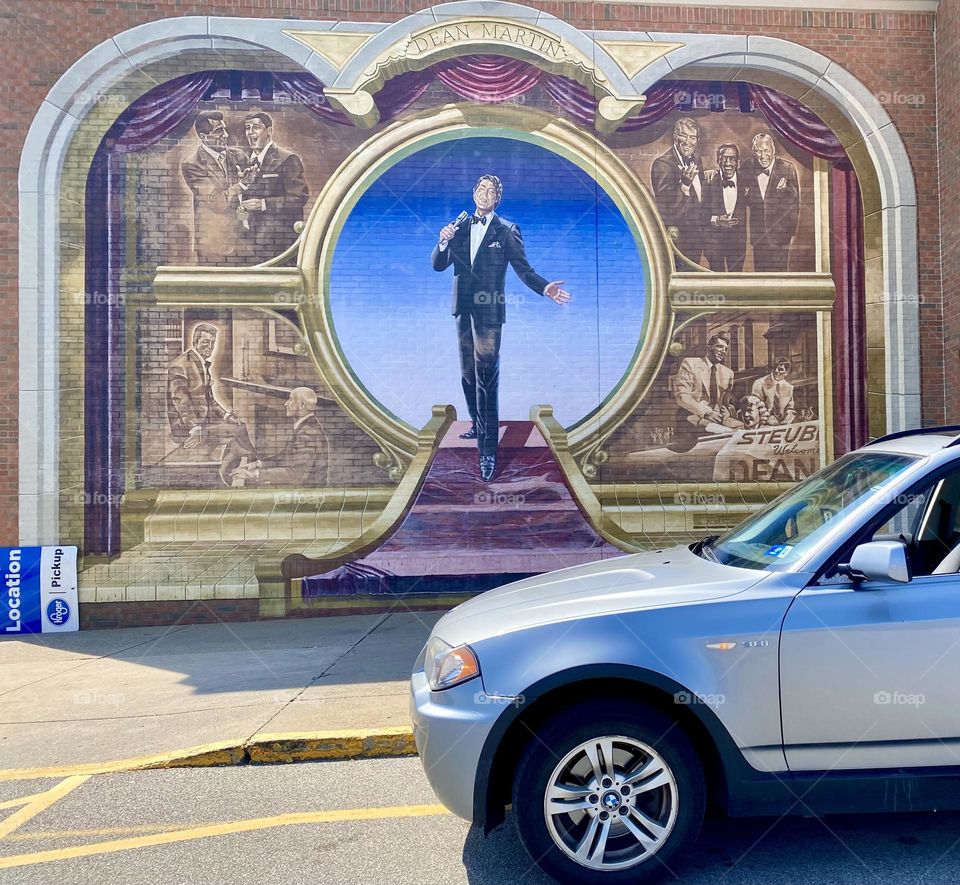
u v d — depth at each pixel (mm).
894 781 2689
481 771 2699
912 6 8227
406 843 3229
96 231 7715
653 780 2691
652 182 8109
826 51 8188
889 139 8227
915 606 2721
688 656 2695
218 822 3463
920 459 3010
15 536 7523
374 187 7918
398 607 7762
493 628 2908
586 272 8039
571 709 2715
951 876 2826
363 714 4621
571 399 8008
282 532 7723
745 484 8086
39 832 3389
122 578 7570
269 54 7832
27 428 7547
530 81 8000
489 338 7965
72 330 7660
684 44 8086
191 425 7754
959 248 7938
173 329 7770
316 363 7863
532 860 2758
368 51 7879
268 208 7867
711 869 2893
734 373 8141
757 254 8188
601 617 2791
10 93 7609
